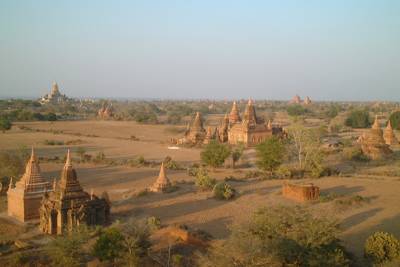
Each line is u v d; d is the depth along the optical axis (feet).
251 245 108.47
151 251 138.51
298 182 252.42
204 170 272.31
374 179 265.54
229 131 462.60
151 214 185.47
